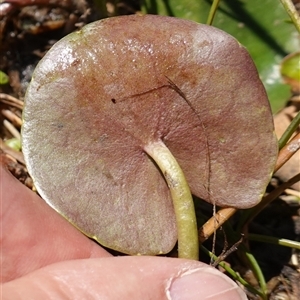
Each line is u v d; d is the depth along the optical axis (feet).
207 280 0.54
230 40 0.56
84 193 0.57
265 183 0.58
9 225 0.61
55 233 0.62
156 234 0.58
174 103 0.57
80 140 0.57
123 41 0.56
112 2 0.79
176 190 0.57
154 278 0.54
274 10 0.73
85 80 0.56
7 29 0.82
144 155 0.58
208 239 0.67
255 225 0.69
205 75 0.56
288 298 0.65
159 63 0.56
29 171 0.57
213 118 0.57
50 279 0.54
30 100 0.57
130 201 0.58
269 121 0.57
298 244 0.63
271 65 0.72
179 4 0.75
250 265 0.65
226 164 0.58
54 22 0.82
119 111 0.57
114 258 0.56
